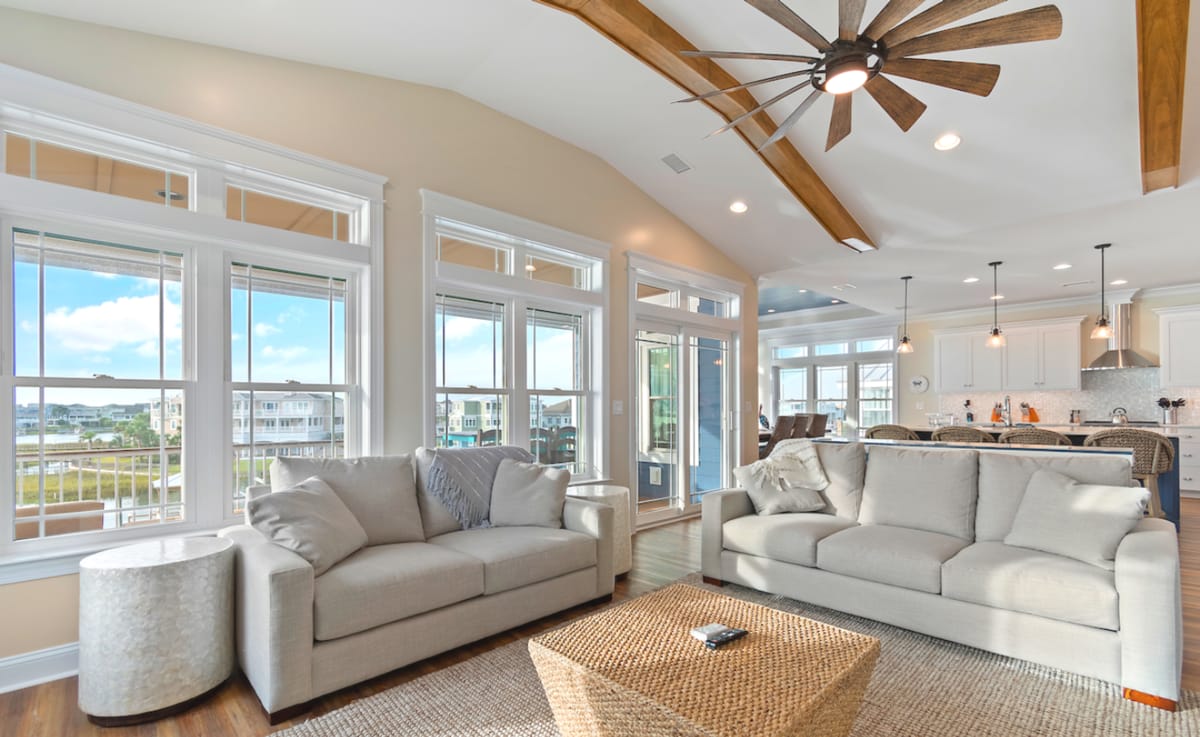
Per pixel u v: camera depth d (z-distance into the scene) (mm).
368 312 3518
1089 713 2148
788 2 3094
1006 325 8461
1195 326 6949
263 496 2416
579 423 4922
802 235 5594
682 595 2246
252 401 3158
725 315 6504
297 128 3256
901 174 4430
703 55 2377
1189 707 2166
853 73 2305
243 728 2086
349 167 3426
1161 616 2168
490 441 4270
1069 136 3729
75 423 2637
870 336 9984
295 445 3312
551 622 3109
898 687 2352
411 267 3723
